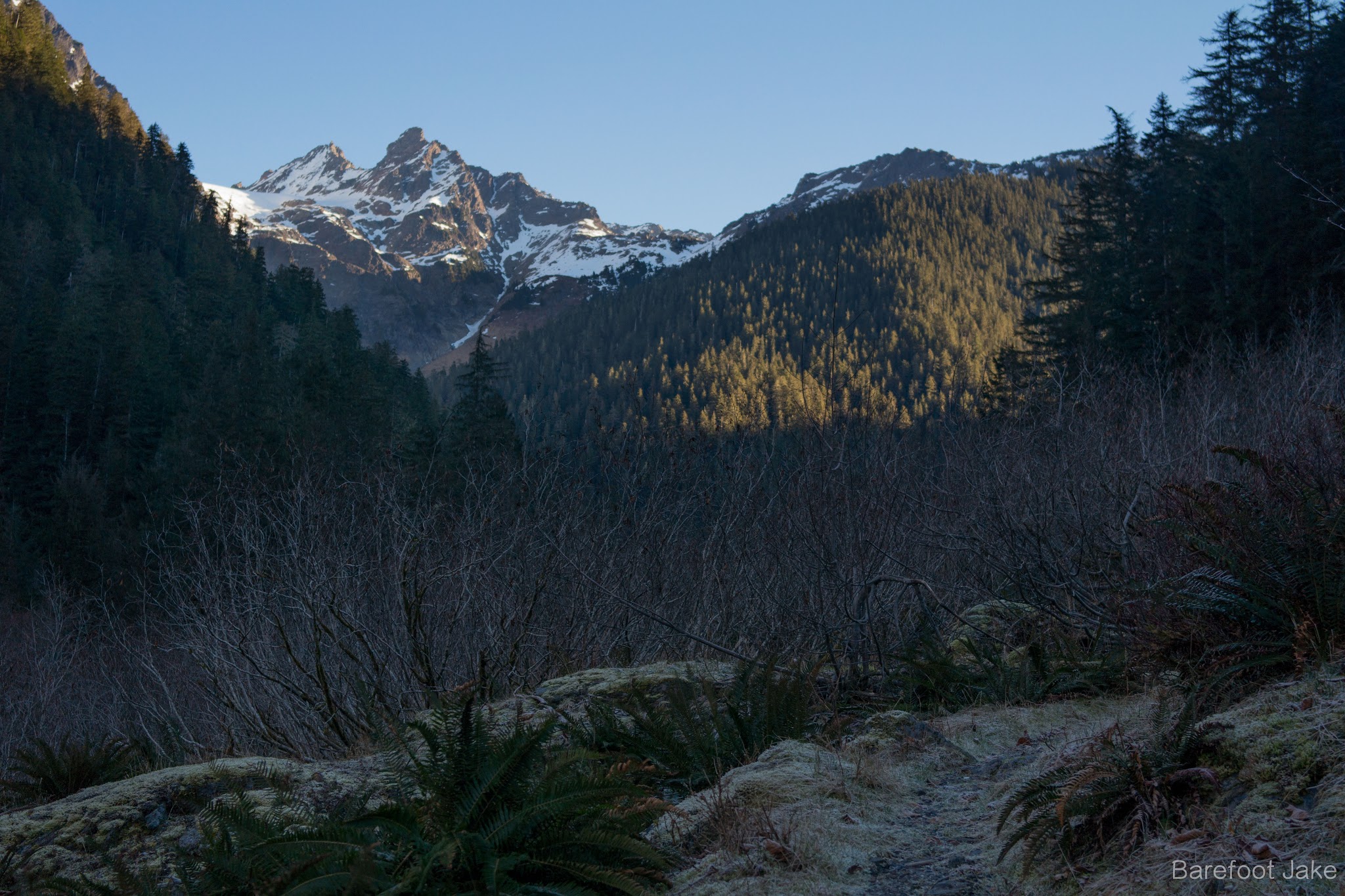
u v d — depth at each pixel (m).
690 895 2.90
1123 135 36.78
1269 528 3.56
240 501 6.86
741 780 3.67
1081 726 3.86
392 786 4.03
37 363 67.25
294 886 2.48
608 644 6.85
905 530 6.61
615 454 7.39
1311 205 22.06
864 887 2.80
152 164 144.75
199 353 80.06
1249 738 2.76
